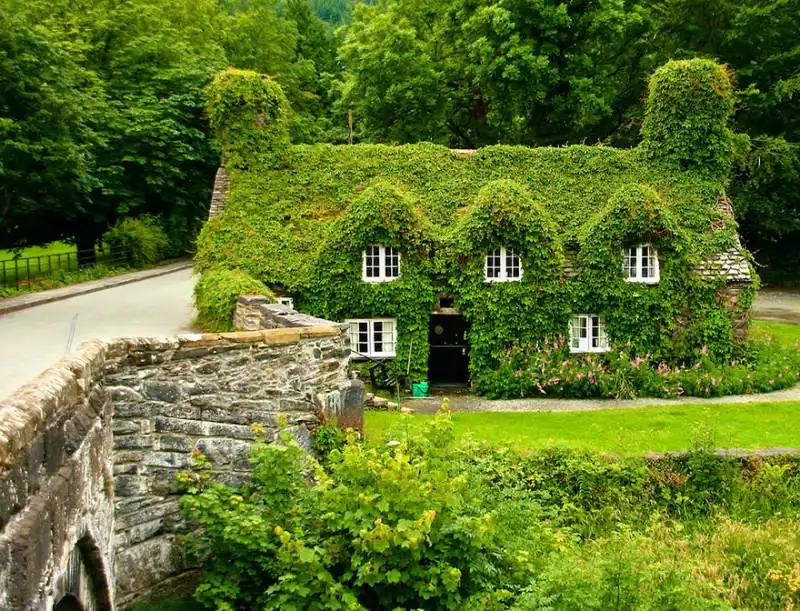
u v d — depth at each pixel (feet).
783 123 139.64
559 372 70.95
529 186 81.05
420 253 73.51
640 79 127.44
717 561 40.70
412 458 32.40
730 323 76.79
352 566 26.78
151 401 28.60
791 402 66.54
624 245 75.25
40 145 94.73
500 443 50.31
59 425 18.86
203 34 159.22
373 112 127.65
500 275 74.28
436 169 82.28
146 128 122.93
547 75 111.14
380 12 138.31
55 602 17.83
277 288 73.67
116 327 68.23
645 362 73.05
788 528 44.80
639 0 121.39
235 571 27.84
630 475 48.16
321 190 80.23
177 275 124.36
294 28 183.62
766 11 126.62
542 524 38.96
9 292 90.79
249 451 30.60
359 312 73.67
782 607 37.22
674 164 82.74
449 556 27.66
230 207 77.92
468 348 80.64
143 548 27.96
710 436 51.08
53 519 17.06
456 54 128.57
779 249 152.15
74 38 131.03
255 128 81.20
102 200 129.08
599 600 28.30
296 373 37.88
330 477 31.96
